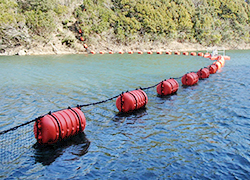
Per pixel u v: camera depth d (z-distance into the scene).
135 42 94.06
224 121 17.91
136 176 11.28
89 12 88.94
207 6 129.25
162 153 13.30
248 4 149.00
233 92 26.41
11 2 77.88
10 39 72.44
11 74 38.16
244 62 55.53
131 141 14.73
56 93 26.06
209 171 11.66
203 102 22.66
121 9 100.88
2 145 14.26
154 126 16.97
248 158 12.82
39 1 81.06
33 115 19.48
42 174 11.48
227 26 121.00
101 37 88.94
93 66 47.88
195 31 112.06
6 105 22.03
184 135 15.54
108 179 11.07
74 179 11.09
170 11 107.81
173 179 11.06
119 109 19.05
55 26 78.44
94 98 23.98
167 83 24.30
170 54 78.62
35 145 14.20
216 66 42.41
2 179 11.08
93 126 16.94
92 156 13.03
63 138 13.84
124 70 42.66
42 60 57.62
